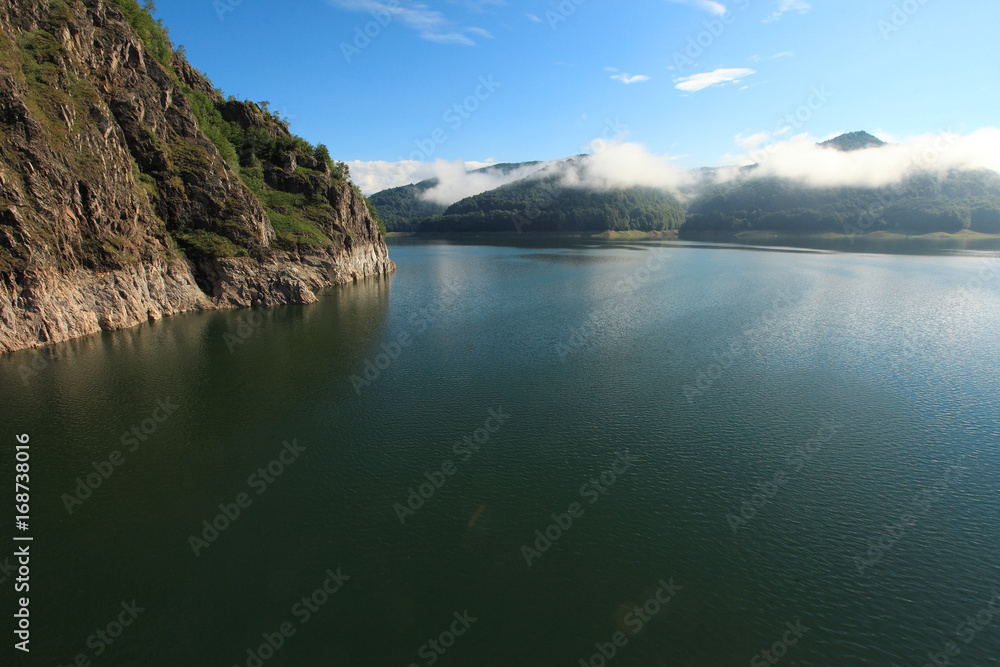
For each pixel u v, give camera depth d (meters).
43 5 63.19
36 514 29.64
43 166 57.31
